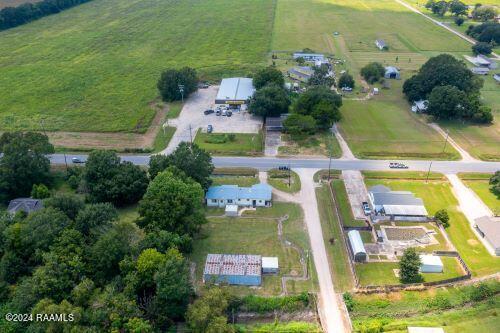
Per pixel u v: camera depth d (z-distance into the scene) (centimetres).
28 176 11944
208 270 9250
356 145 14775
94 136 15412
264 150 14488
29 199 11462
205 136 15362
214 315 7700
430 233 10744
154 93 18962
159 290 7931
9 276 8588
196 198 10325
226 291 8444
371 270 9612
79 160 13800
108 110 17362
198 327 7581
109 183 11238
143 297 8400
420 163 13700
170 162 11681
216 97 18088
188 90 18512
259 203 11675
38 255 8556
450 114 16338
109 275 8619
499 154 14138
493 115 16975
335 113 15300
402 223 11100
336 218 11269
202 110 17512
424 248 10231
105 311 7450
